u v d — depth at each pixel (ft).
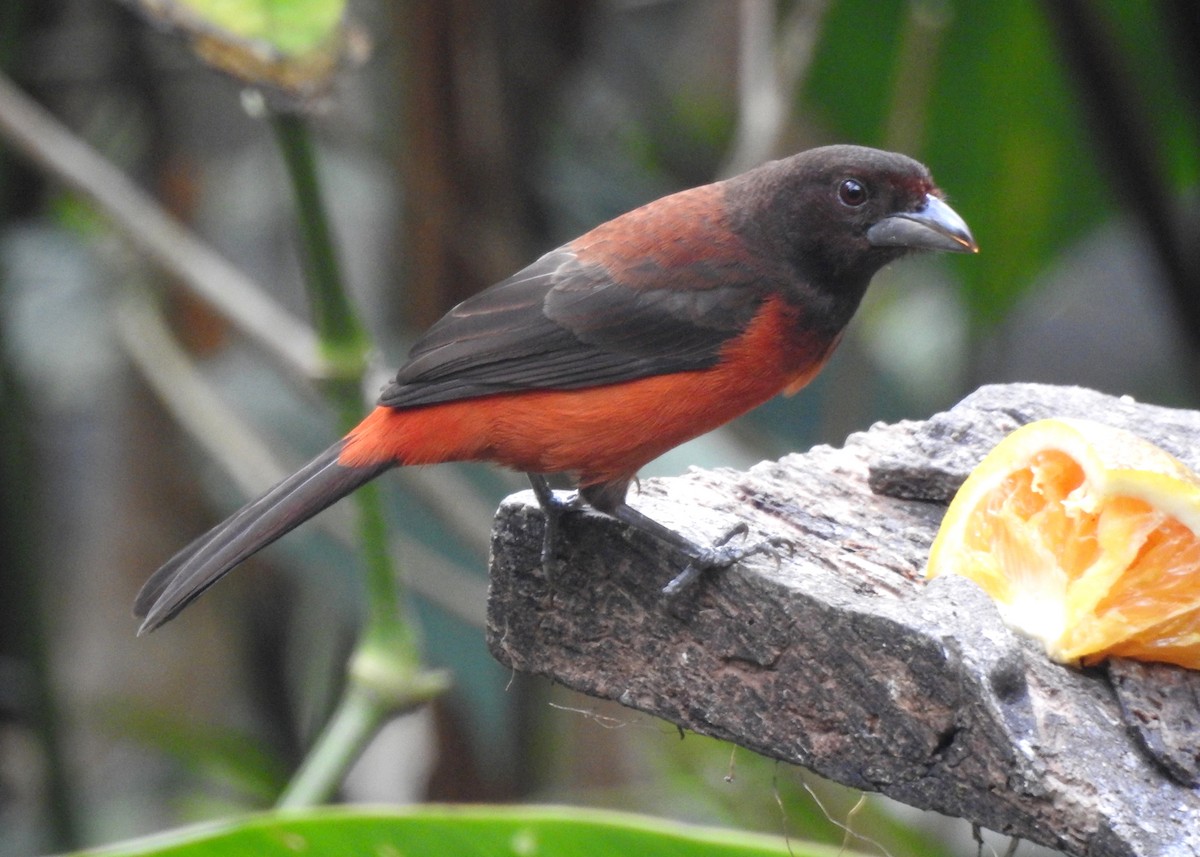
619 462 24.85
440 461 24.98
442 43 40.91
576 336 24.85
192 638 45.19
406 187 41.47
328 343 27.84
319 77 25.18
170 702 44.73
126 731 40.42
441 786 41.16
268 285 48.80
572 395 24.63
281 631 45.68
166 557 45.32
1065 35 37.17
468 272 42.16
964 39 42.63
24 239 42.19
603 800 39.47
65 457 49.90
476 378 24.52
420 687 28.02
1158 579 19.31
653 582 21.35
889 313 46.78
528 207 43.73
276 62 24.94
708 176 48.42
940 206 26.21
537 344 24.73
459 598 38.14
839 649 19.13
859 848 34.55
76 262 41.83
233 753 40.45
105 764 46.26
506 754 41.22
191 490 45.29
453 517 37.60
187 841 21.25
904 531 23.06
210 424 38.99
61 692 42.47
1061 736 17.93
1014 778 17.54
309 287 27.71
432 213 41.42
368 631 28.32
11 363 38.86
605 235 26.50
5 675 39.83
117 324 40.37
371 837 21.58
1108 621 19.21
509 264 41.93
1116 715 18.72
